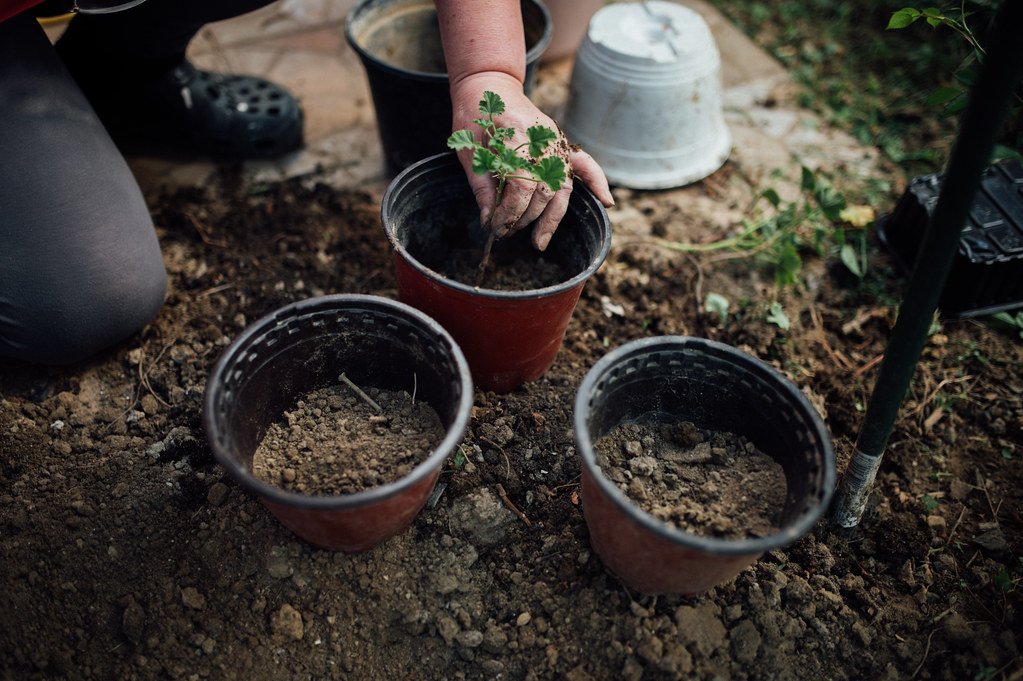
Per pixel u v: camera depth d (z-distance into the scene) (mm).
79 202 1835
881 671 1650
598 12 2615
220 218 2416
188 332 2102
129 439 1880
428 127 2340
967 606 1729
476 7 1825
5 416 1888
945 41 3074
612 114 2523
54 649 1617
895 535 1812
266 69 2951
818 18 3264
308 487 1628
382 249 2346
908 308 1459
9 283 1800
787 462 1647
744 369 1655
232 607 1650
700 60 2484
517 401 1943
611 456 1736
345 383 1833
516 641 1646
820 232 2385
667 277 2350
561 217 1789
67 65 2395
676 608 1636
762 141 2809
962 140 1279
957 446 2012
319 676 1622
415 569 1700
